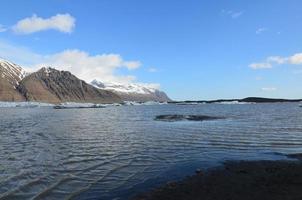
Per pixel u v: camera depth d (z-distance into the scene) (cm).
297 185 1991
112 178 2325
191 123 7281
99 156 3186
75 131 5834
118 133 5375
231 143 4003
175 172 2475
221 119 8469
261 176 2242
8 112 16925
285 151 3400
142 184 2166
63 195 1964
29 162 2922
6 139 4675
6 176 2406
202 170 2506
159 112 14462
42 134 5350
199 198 1845
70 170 2588
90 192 2014
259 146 3753
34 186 2152
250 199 1791
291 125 6444
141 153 3325
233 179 2200
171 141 4238
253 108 17738
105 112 15738
